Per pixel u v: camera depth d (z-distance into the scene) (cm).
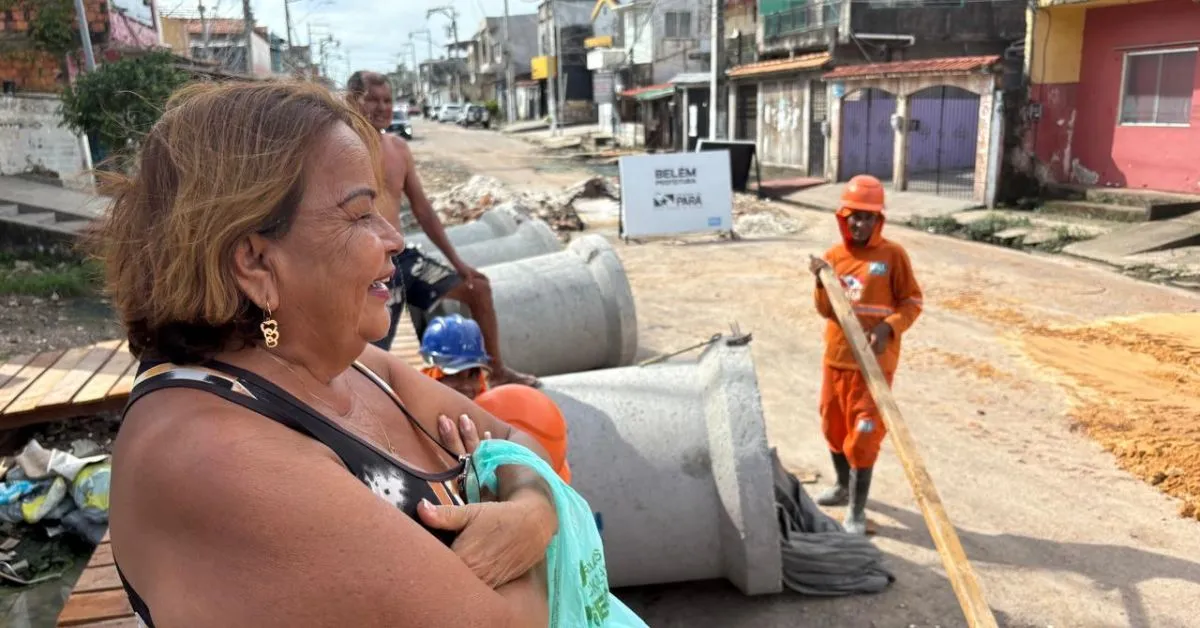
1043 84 1706
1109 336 880
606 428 398
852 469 482
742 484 380
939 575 443
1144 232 1359
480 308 514
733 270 1267
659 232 1536
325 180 108
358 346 117
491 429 156
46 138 1494
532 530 120
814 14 2444
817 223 1750
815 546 429
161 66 1163
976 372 771
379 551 95
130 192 108
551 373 702
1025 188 1761
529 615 113
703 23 3734
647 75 3844
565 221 1717
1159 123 1581
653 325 967
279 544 91
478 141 4638
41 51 1498
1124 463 577
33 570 440
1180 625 403
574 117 5406
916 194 1939
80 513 455
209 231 101
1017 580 441
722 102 2917
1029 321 945
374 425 127
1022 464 580
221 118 105
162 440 97
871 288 481
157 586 94
